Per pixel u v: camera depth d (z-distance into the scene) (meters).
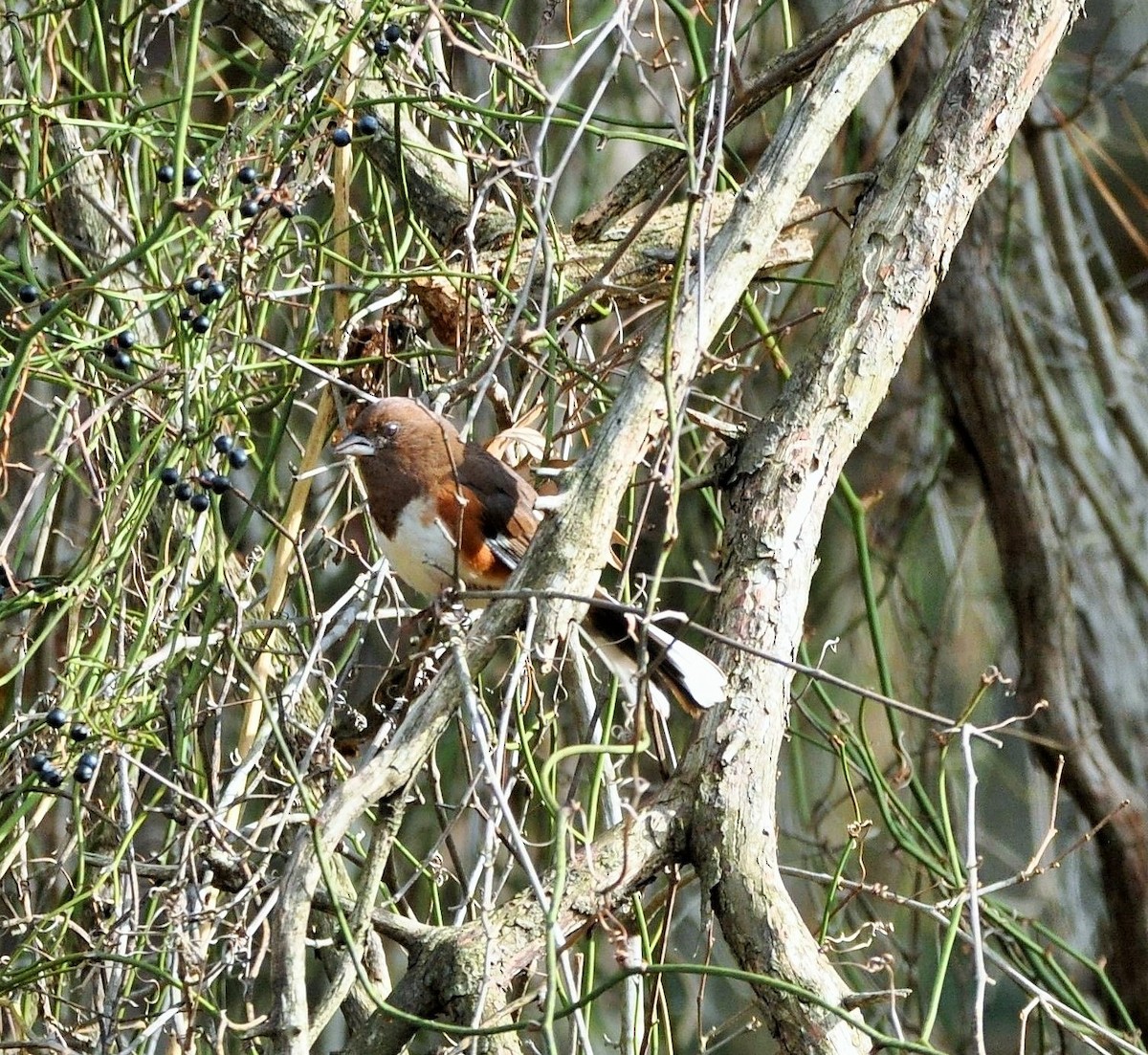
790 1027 7.21
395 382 10.03
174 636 7.93
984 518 14.08
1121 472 13.66
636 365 7.22
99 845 9.36
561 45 8.77
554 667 8.59
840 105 8.12
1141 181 16.22
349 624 8.43
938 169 8.34
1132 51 14.91
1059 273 13.55
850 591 13.95
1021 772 14.54
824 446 8.16
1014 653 13.75
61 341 8.77
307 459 8.78
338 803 6.67
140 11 9.80
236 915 8.60
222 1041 7.39
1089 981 13.07
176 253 10.18
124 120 9.07
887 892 8.15
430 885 9.17
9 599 8.57
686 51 12.50
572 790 7.88
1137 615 13.43
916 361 14.02
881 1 8.54
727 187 10.42
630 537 7.32
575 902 7.52
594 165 12.55
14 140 9.01
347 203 9.04
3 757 8.23
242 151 7.91
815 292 12.91
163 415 8.52
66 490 10.36
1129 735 13.07
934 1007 7.15
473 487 8.55
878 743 13.58
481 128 8.66
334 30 8.60
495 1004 7.36
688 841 7.66
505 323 9.09
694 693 7.80
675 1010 13.41
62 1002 8.30
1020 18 8.34
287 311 11.09
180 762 8.03
